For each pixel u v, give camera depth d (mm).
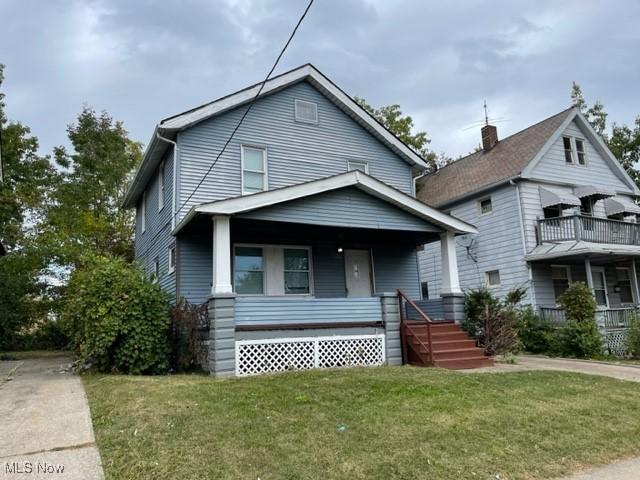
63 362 12664
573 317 13727
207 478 3814
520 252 15992
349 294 13289
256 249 12281
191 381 7578
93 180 22953
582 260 16219
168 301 9898
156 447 4391
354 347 9969
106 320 8812
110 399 6195
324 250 13180
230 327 8758
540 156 16453
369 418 5379
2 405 6199
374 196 10836
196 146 11969
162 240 13297
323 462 4188
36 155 23359
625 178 18797
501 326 11109
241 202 9203
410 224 11188
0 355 15195
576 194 17094
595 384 7730
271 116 13180
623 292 18359
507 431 5164
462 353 9969
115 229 22531
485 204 17750
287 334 9406
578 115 17703
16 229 21250
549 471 4352
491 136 20156
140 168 14352
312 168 13500
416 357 9953
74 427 5023
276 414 5477
